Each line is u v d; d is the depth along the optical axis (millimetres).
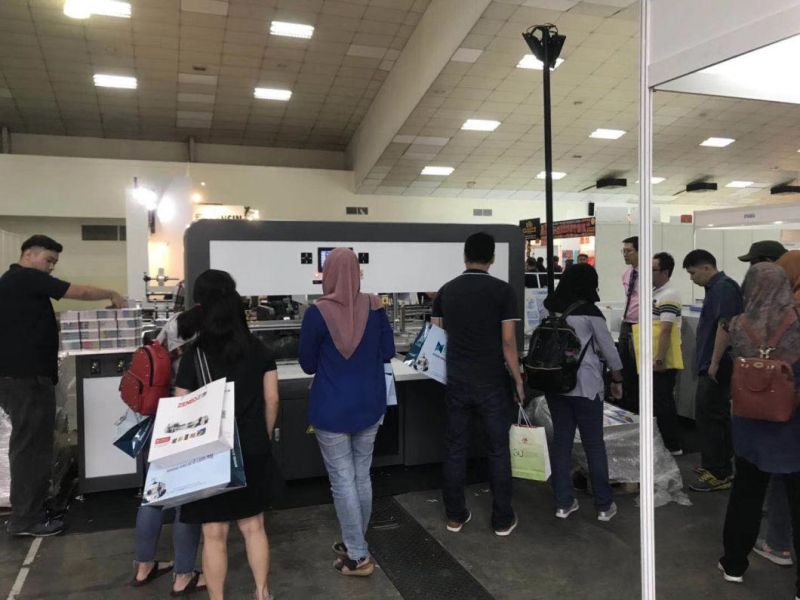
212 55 9773
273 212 13711
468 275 2777
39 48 9352
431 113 9922
